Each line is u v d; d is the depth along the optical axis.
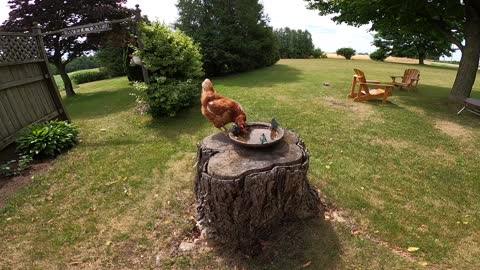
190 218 3.78
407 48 27.86
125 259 3.16
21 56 6.30
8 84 5.91
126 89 13.13
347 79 13.34
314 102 8.97
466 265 3.10
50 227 3.67
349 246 3.28
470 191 4.45
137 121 7.72
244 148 3.47
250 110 8.13
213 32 15.01
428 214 3.90
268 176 2.96
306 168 3.24
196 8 15.41
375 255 3.17
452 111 8.16
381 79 14.09
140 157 5.54
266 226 3.32
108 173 4.96
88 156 5.65
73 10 11.35
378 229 3.58
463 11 8.58
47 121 6.84
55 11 11.18
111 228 3.63
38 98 6.89
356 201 4.11
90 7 11.37
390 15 9.90
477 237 3.50
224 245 3.28
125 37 12.09
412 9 8.67
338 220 3.71
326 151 5.64
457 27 11.02
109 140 6.46
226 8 15.46
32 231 3.60
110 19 11.55
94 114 8.83
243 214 3.10
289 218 3.54
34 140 5.55
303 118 7.46
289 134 3.89
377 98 9.50
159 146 6.03
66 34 7.27
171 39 8.28
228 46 15.14
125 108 9.29
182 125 7.25
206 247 3.30
